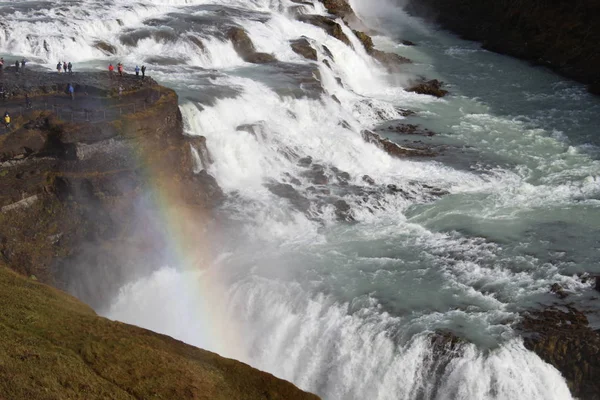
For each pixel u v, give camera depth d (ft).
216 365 109.40
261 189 175.94
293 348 134.82
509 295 138.72
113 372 103.04
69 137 154.10
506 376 120.57
